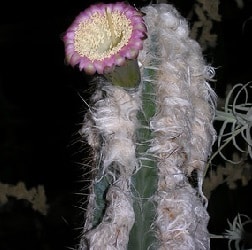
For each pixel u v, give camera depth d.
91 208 0.52
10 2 1.25
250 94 0.90
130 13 0.50
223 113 0.67
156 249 0.50
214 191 0.94
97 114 0.50
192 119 0.52
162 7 0.54
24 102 1.22
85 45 0.50
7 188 0.90
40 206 0.92
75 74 1.06
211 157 0.68
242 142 0.87
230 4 0.95
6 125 1.21
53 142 1.15
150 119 0.50
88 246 0.51
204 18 0.89
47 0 1.21
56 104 1.18
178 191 0.50
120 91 0.50
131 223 0.49
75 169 1.01
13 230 1.14
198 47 0.55
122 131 0.50
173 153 0.51
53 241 1.01
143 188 0.50
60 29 1.16
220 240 0.92
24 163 1.17
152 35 0.52
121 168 0.50
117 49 0.49
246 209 0.91
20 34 1.19
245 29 0.95
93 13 0.51
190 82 0.53
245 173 0.83
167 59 0.51
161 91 0.51
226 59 0.95
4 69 1.29
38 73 1.23
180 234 0.50
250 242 0.71
